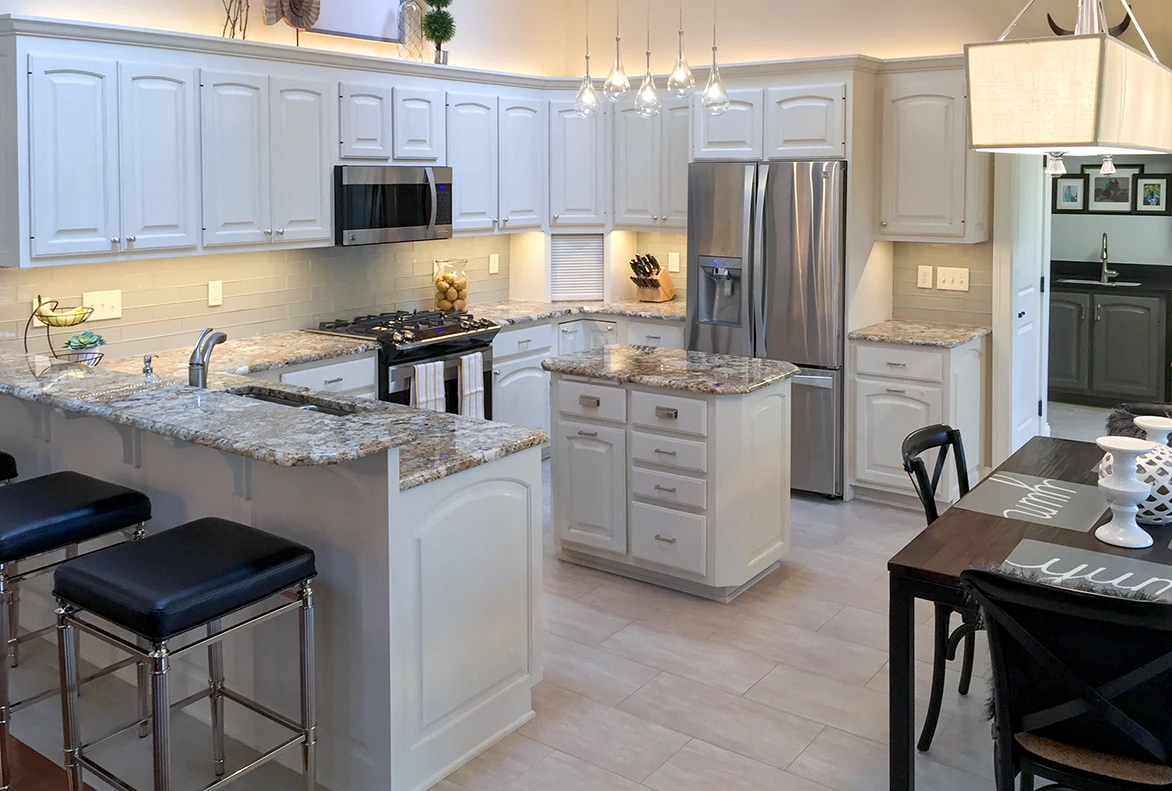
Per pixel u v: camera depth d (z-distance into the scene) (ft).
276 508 9.83
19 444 12.77
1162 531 9.12
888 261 19.40
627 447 14.32
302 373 15.52
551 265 21.71
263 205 15.71
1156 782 7.09
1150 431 9.62
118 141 13.78
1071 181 26.61
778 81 18.33
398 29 18.95
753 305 18.72
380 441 8.59
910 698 8.57
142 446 11.09
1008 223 18.02
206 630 10.59
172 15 15.43
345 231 16.81
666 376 13.87
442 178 18.51
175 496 10.84
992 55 7.35
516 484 10.41
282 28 17.03
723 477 13.52
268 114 15.61
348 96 16.75
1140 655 6.86
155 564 8.39
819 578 14.89
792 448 18.79
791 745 10.45
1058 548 8.71
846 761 10.14
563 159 21.07
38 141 12.94
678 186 20.27
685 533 13.92
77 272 14.66
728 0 20.84
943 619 10.02
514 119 20.18
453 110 18.76
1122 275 26.37
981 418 18.83
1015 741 7.64
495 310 20.63
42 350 14.42
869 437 18.28
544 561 15.55
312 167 16.35
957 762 10.10
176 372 13.91
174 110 14.37
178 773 9.99
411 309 20.03
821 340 18.19
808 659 12.33
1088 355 25.81
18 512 9.73
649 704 11.29
